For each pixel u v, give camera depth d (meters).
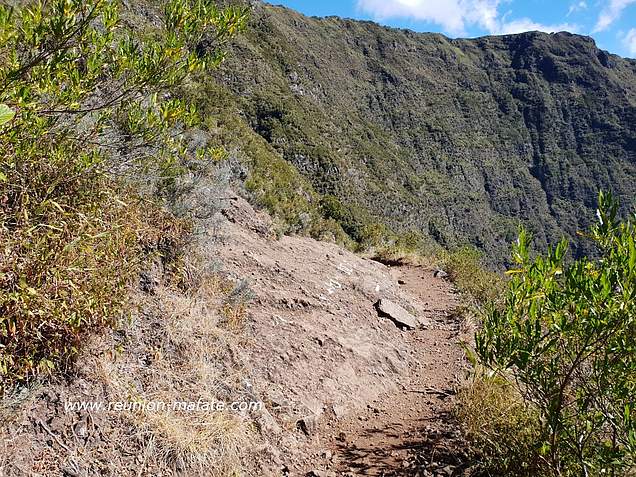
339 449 3.96
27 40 2.32
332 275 7.43
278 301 5.62
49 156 2.96
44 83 2.54
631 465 2.43
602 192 2.59
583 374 2.74
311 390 4.57
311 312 5.91
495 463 3.41
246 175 9.53
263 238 7.53
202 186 5.70
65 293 2.79
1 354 2.55
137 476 2.84
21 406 2.71
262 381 4.27
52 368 2.88
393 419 4.61
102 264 3.32
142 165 4.11
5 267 2.57
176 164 5.30
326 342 5.34
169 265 4.47
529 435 3.35
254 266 6.14
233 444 3.36
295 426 4.04
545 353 2.71
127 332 3.56
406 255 12.58
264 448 3.55
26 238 2.70
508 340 2.70
